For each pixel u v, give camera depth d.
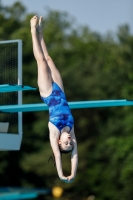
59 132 22.25
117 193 64.06
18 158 67.12
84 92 73.94
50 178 67.75
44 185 67.75
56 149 21.98
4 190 62.53
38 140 68.06
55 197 68.06
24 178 67.81
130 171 57.94
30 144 67.75
